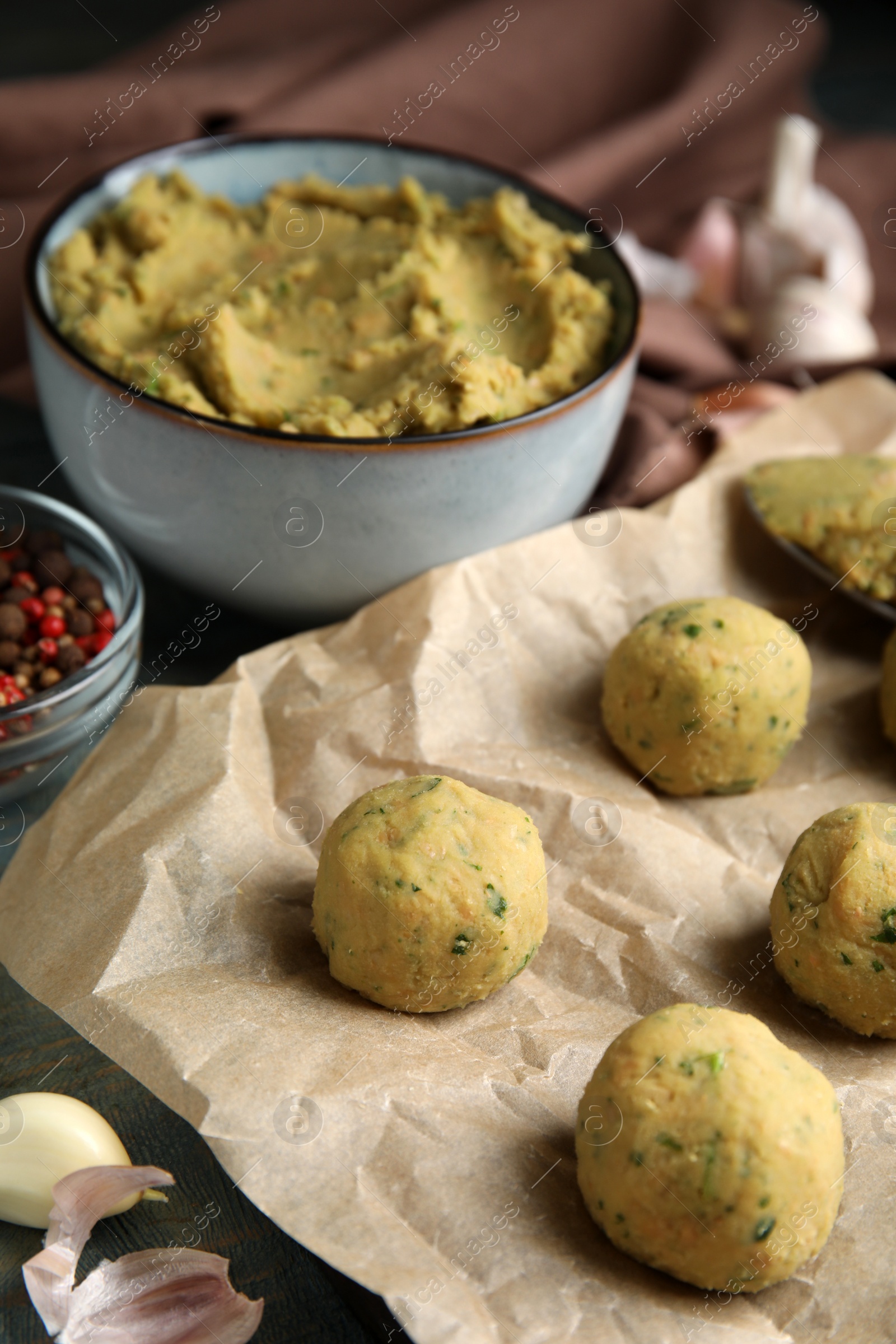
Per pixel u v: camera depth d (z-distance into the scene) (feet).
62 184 1.78
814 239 1.84
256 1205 1.09
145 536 1.41
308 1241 1.08
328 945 1.21
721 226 1.85
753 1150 1.08
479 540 1.41
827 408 1.65
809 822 1.36
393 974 1.19
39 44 2.17
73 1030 1.25
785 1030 1.24
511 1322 1.08
